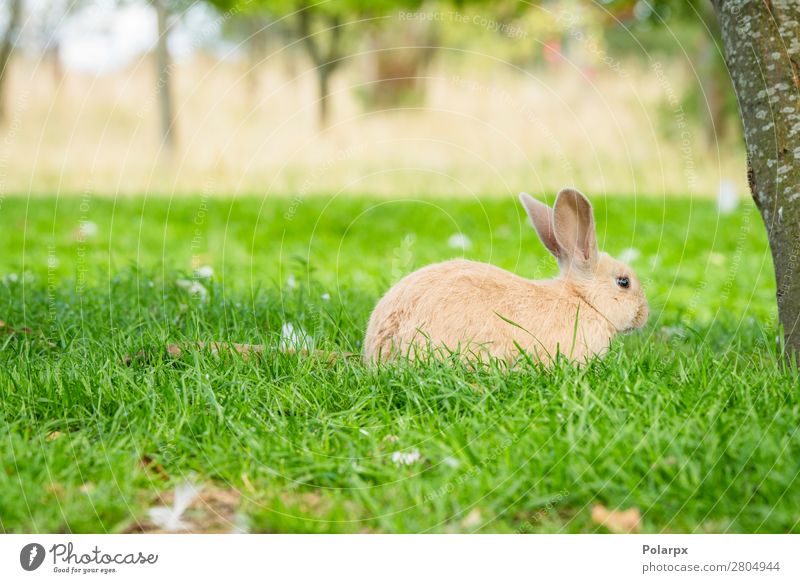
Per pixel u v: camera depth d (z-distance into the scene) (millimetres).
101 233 9203
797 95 4004
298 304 5246
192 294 5250
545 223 4457
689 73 17609
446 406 3438
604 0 11414
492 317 3971
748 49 4129
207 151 15367
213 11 14008
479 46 20938
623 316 4355
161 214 10312
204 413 3408
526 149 15625
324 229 9586
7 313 5020
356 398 3609
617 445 3076
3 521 2953
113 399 3572
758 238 8664
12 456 3113
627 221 9586
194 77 18938
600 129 16594
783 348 4008
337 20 17469
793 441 3152
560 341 4078
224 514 3029
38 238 8867
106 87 19484
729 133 15516
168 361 4055
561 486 2982
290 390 3652
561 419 3256
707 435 3113
